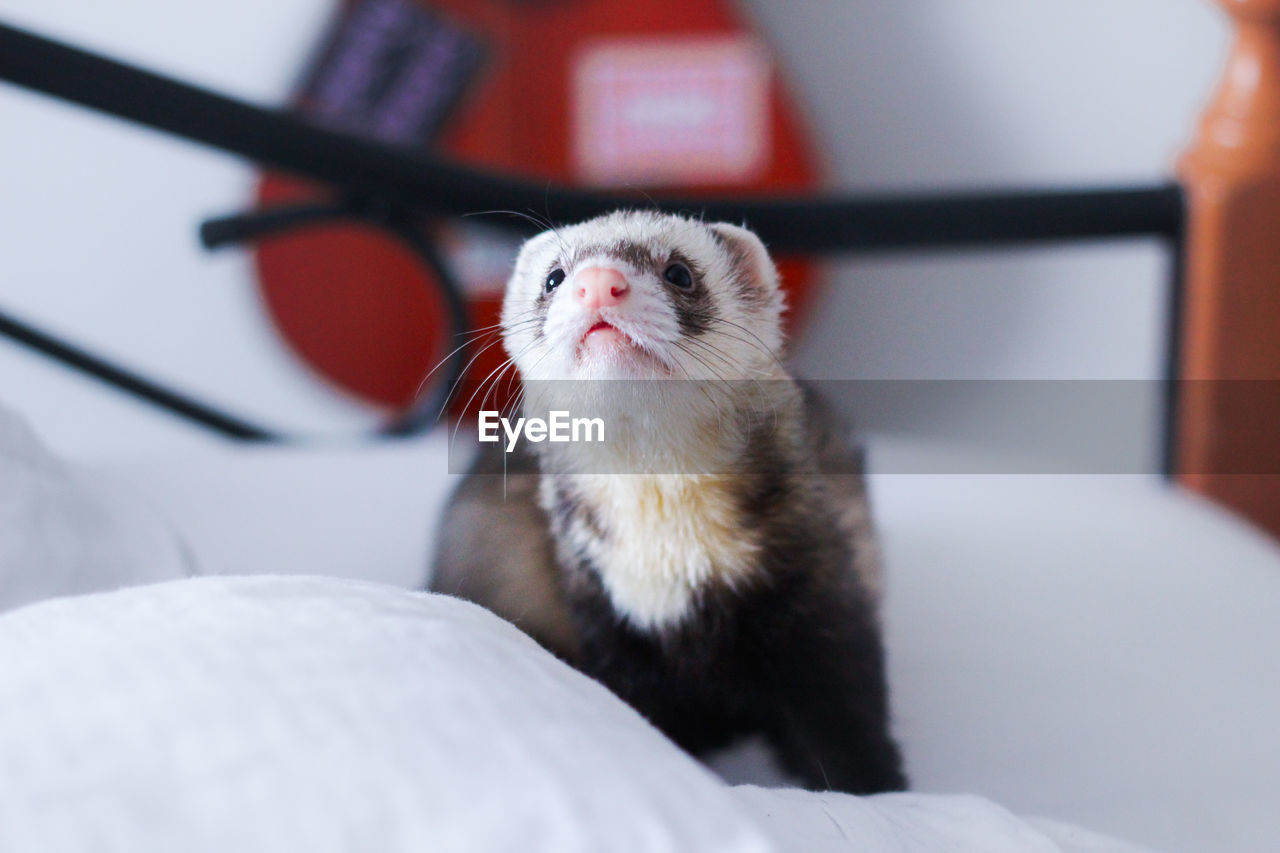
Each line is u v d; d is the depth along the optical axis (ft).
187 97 1.75
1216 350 1.88
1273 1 1.80
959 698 1.42
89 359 2.07
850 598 1.41
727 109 2.83
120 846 0.73
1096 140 3.00
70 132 3.02
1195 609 1.54
